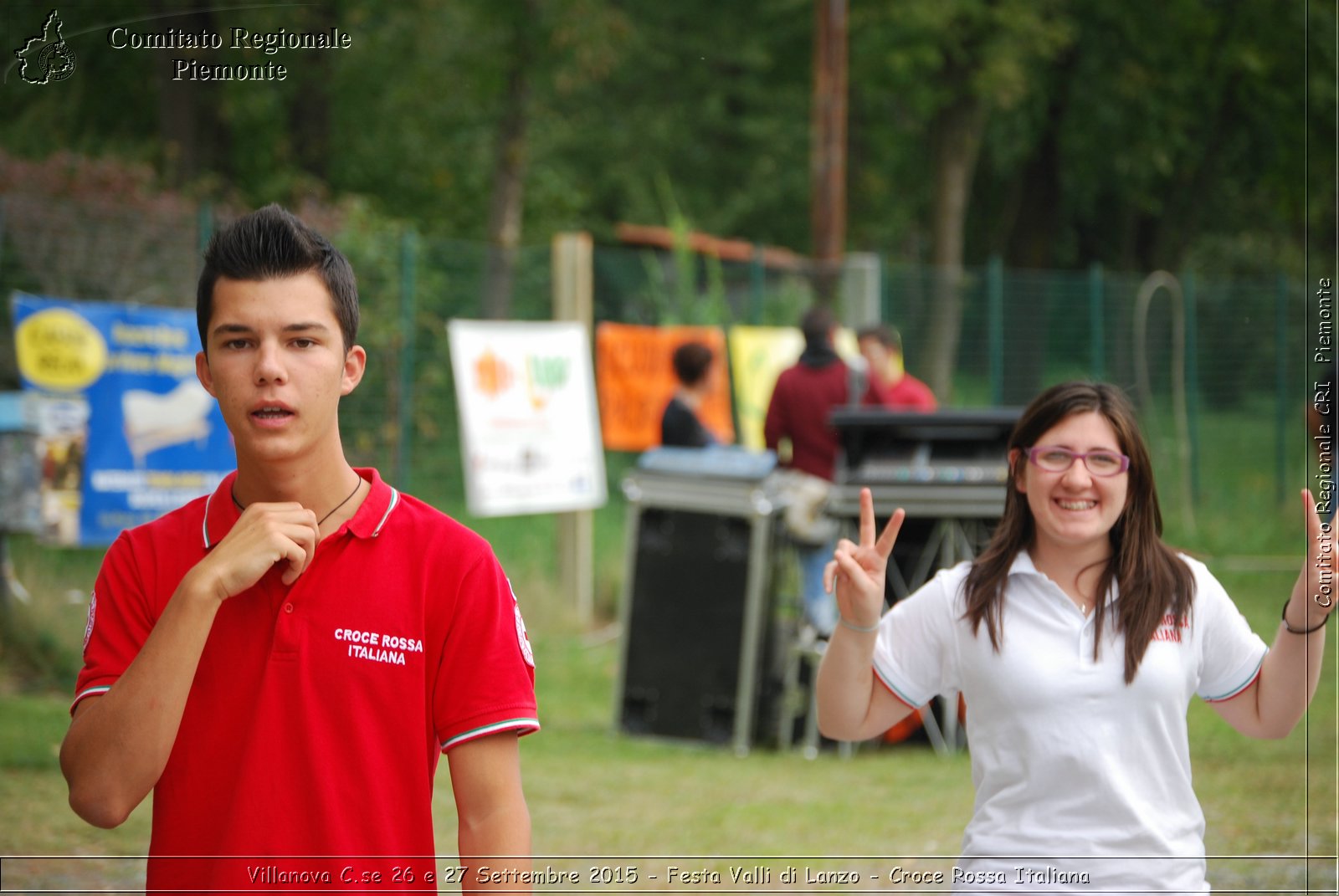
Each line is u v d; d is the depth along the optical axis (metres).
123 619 4.18
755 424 24.23
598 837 10.24
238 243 4.08
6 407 14.30
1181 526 28.69
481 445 19.03
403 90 38.88
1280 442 32.00
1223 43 50.56
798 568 15.05
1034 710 5.39
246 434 4.06
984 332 29.78
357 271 19.77
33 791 10.61
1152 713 5.38
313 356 4.07
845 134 69.25
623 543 23.33
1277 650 5.60
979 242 71.25
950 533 14.30
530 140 56.12
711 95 70.94
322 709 4.03
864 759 13.88
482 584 4.18
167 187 23.80
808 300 26.55
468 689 4.13
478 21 42.22
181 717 3.91
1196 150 55.56
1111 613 5.48
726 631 14.45
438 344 20.77
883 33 52.09
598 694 16.83
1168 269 58.91
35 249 15.84
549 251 22.83
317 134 33.06
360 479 4.31
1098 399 5.59
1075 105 56.16
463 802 4.15
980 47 51.81
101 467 14.62
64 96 21.72
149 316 14.95
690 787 12.16
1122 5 52.19
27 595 15.05
